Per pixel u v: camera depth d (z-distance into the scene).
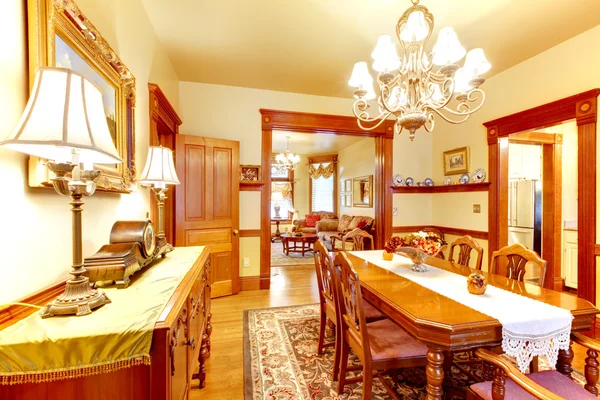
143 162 2.21
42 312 0.87
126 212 1.85
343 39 2.74
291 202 9.04
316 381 1.90
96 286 1.12
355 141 6.94
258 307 3.23
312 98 4.17
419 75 2.15
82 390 0.79
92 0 1.43
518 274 1.94
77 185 0.88
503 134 3.37
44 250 1.05
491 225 3.52
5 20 0.89
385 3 2.22
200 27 2.54
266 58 3.11
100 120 0.89
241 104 3.89
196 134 3.72
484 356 1.15
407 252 2.08
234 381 1.92
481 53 1.97
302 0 2.19
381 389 1.83
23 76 0.96
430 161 4.63
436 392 1.26
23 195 0.95
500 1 2.19
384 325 1.83
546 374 1.29
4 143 0.72
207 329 2.01
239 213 3.83
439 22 2.45
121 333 0.78
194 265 1.54
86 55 1.30
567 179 4.13
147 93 2.33
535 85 3.02
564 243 3.89
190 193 3.35
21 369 0.74
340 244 6.66
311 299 3.51
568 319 1.29
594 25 2.49
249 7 2.27
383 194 4.36
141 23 2.19
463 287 1.71
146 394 0.81
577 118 2.61
